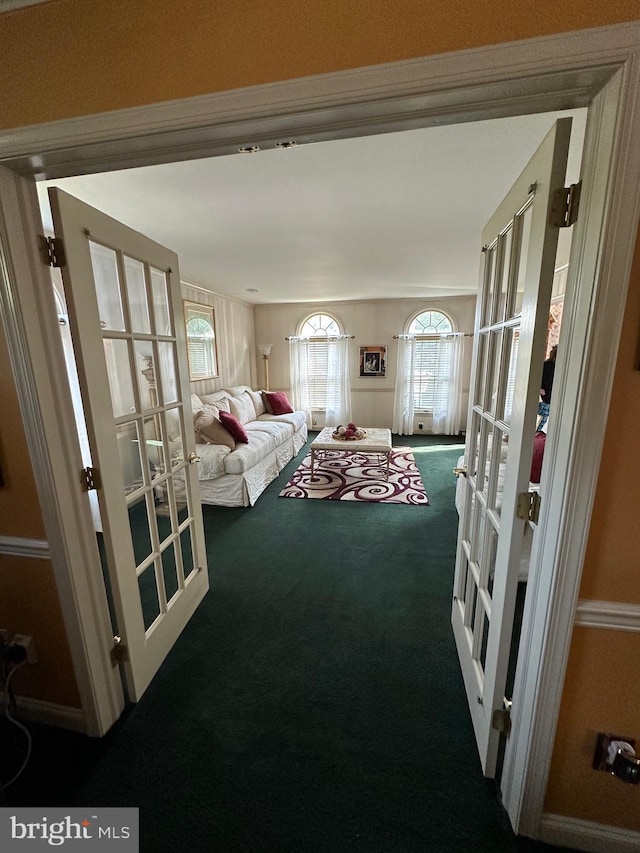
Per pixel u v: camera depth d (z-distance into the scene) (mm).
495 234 1346
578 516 862
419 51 733
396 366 6180
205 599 2148
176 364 1832
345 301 6102
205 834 1096
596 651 945
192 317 4527
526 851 1057
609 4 658
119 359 1468
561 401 869
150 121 862
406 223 2516
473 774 1240
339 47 759
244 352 6098
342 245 3023
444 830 1098
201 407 4023
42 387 1126
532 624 989
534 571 978
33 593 1313
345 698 1522
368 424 6504
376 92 757
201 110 833
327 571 2424
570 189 852
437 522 3113
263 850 1058
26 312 1074
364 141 1530
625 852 1033
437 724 1409
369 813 1137
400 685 1579
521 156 1656
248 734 1380
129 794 1198
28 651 1352
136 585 1509
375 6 733
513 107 793
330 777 1234
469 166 1748
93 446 1275
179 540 1865
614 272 746
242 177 1822
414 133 1486
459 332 5875
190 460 1966
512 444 1066
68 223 1140
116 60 861
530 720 1012
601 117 726
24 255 1064
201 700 1521
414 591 2209
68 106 903
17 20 892
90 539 1314
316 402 6551
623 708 968
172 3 812
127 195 2010
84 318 1213
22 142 934
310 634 1875
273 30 781
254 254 3262
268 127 855
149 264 1589
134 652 1489
